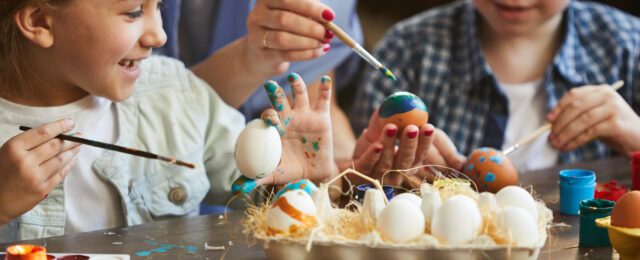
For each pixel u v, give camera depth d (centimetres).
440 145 145
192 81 159
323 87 134
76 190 144
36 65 139
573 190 131
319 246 110
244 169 120
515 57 195
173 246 121
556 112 163
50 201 141
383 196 115
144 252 119
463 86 197
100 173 145
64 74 138
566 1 182
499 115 194
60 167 130
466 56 197
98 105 146
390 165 140
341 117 198
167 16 174
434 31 203
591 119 162
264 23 150
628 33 200
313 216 111
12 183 127
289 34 147
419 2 297
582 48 199
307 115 134
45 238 124
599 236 118
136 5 133
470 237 108
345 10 191
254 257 117
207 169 158
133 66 139
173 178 151
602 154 194
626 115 163
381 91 202
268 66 156
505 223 109
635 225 112
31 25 134
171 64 160
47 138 128
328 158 136
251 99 189
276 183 132
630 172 156
